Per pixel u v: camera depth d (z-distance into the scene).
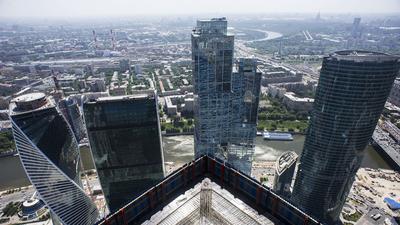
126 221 49.09
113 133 168.75
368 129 177.88
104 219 46.50
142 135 173.88
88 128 163.88
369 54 182.75
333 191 198.88
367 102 168.25
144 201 51.25
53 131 161.88
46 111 157.50
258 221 48.75
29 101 151.50
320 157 190.25
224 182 58.19
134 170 188.50
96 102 156.88
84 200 178.25
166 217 50.03
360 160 191.62
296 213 47.00
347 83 167.12
